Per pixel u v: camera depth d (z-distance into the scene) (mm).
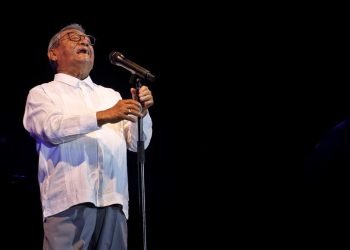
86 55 3262
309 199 4676
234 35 5449
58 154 2863
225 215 5453
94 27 5312
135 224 5449
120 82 5383
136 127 3162
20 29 5129
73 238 2777
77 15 5227
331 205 4340
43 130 2840
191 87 5637
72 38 3303
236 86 5551
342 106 5191
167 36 5484
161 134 5660
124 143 3107
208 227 5457
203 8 5398
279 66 5391
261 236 5316
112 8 5297
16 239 4242
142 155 2902
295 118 5363
